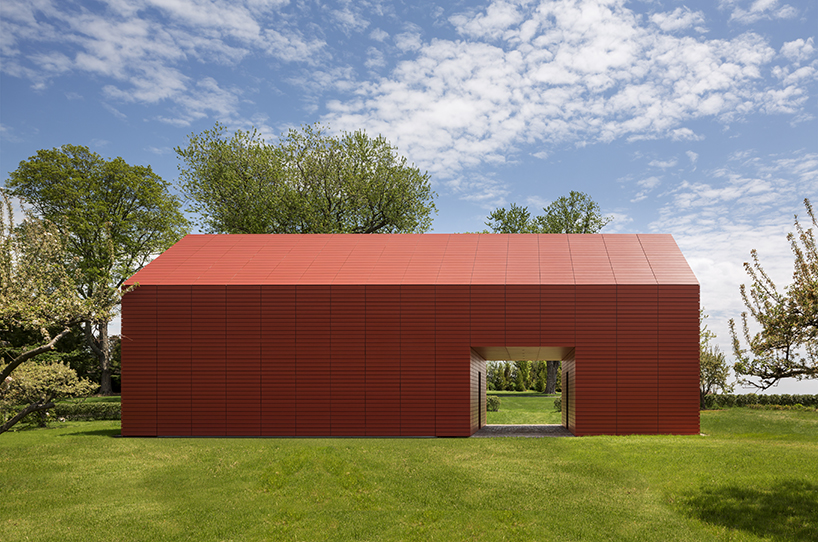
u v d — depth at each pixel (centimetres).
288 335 1948
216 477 1247
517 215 4506
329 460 1313
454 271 2027
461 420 1886
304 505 1064
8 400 1773
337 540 899
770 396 2738
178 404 1938
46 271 1356
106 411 2742
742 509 962
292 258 2170
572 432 2030
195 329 1964
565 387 2305
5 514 1029
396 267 2072
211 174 3491
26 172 3331
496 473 1230
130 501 1098
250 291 1967
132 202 3653
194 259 2172
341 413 1912
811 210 929
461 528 934
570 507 1014
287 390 1930
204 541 901
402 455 1408
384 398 1909
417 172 3769
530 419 2719
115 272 3409
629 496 1067
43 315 1291
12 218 1298
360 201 3594
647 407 1855
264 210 3478
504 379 5822
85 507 1062
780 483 1080
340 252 2214
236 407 1928
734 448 1395
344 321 1945
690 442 1516
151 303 1980
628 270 1984
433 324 1927
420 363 1917
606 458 1333
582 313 1898
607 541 864
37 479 1241
